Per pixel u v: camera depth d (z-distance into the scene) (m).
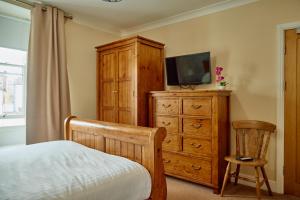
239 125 2.62
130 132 1.68
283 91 2.47
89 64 3.71
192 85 3.16
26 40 3.61
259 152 2.51
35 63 2.87
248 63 2.71
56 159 1.60
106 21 3.62
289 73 2.45
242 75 2.75
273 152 2.54
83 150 1.84
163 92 2.87
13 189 1.11
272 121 2.54
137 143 1.63
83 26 3.62
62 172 1.35
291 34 2.43
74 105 3.51
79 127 2.21
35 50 2.87
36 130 2.88
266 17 2.58
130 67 3.12
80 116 3.58
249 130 2.62
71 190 1.13
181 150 2.72
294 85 2.42
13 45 3.46
